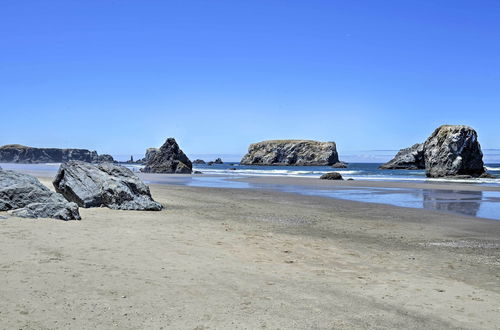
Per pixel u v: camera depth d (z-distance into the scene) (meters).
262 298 6.52
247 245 10.87
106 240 10.36
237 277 7.67
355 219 17.23
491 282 8.17
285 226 14.86
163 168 76.81
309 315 5.89
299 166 181.50
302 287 7.26
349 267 9.03
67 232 11.11
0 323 5.04
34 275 6.93
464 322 5.92
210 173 77.19
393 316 6.02
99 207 17.83
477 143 64.81
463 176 57.56
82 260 8.17
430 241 12.66
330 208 20.95
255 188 34.53
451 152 63.16
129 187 18.80
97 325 5.18
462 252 11.12
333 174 50.72
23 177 16.41
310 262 9.34
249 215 17.50
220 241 11.20
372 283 7.77
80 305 5.78
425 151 67.00
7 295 5.95
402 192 31.77
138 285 6.79
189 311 5.80
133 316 5.52
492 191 33.00
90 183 18.70
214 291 6.74
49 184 27.92
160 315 5.60
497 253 11.04
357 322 5.71
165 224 13.73
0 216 12.77
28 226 11.60
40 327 5.02
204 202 22.22
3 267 7.27
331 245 11.53
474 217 18.14
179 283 7.05
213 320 5.52
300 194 29.03
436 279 8.26
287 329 5.35
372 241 12.46
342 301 6.60
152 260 8.57
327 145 190.38
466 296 7.13
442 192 31.92
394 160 112.00
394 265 9.41
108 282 6.85
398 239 12.91
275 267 8.66
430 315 6.14
